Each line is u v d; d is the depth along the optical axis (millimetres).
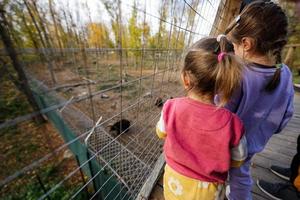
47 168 3045
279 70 729
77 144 1836
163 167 1392
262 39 691
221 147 633
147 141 2508
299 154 1110
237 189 953
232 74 619
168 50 1374
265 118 810
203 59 640
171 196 779
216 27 2279
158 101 1978
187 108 677
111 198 1910
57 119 1859
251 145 846
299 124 2279
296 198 1164
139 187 1714
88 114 2902
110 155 2242
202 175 679
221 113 638
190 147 680
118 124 3297
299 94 3502
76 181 2904
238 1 2146
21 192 2732
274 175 1453
